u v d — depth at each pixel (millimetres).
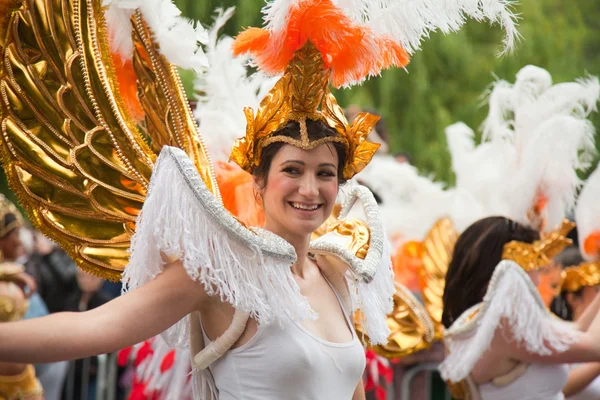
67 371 8609
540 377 5918
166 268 3664
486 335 5738
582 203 7414
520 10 15680
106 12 4297
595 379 7152
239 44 3973
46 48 4094
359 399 4363
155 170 3617
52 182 4102
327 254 4238
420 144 14930
